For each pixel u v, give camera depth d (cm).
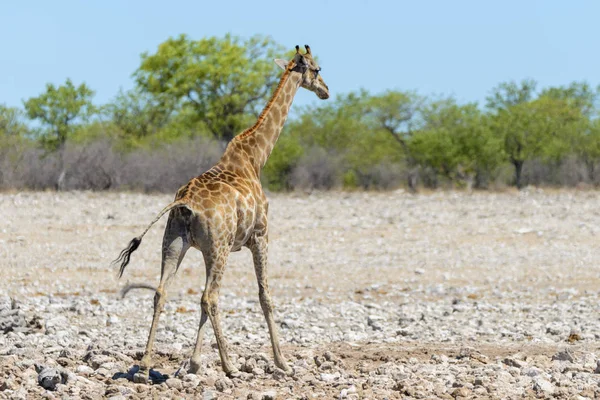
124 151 17450
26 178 15412
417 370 3378
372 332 4566
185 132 19738
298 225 10150
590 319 4950
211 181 3105
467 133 19062
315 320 4919
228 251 3053
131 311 5109
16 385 2952
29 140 16775
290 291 6284
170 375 3159
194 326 4641
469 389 3022
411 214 11425
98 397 2811
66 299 5509
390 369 3341
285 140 18462
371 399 2889
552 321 4912
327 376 3206
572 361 3556
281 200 13938
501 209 12088
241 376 3148
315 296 6062
